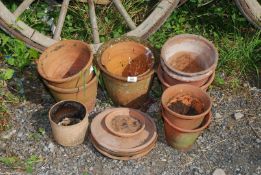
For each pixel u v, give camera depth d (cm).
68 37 206
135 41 185
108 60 184
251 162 172
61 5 198
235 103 190
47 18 208
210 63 177
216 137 179
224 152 175
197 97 171
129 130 172
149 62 181
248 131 182
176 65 185
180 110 172
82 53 180
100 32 204
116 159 171
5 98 188
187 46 182
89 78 177
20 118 183
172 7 196
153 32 197
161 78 179
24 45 194
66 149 175
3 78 190
